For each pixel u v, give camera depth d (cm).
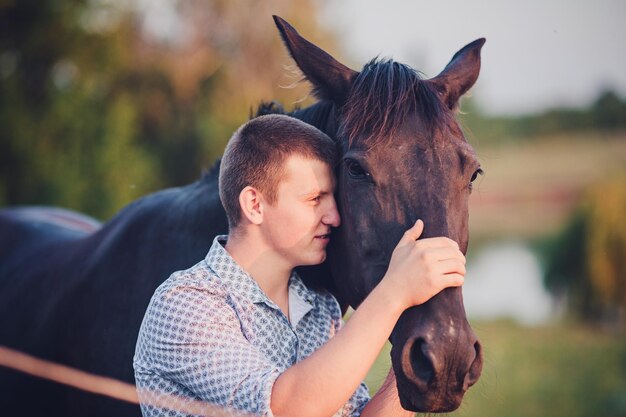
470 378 172
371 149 189
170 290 183
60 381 288
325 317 203
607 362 987
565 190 2469
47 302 311
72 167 1220
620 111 3216
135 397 247
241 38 1473
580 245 1423
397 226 184
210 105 1491
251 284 187
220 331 178
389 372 200
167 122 1500
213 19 1484
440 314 170
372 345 165
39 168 1200
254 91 1459
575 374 906
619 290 1377
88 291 285
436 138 190
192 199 261
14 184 1213
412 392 171
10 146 1203
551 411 736
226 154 196
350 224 194
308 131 194
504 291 1533
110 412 269
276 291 194
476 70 222
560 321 1345
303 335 197
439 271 168
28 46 1303
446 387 169
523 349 1051
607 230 1384
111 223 306
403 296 167
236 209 192
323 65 214
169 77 1484
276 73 1468
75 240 345
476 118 3372
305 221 188
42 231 388
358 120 195
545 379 868
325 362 164
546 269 1472
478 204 2473
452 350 167
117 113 1278
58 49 1323
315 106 231
